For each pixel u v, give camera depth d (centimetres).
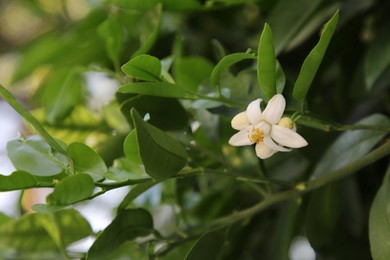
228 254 56
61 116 61
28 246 54
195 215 58
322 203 53
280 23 54
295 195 50
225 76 51
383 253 45
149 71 46
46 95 62
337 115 58
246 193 58
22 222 54
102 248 47
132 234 48
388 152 48
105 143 55
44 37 76
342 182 56
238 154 58
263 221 59
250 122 44
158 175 45
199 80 57
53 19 81
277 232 54
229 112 49
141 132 43
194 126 55
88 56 67
